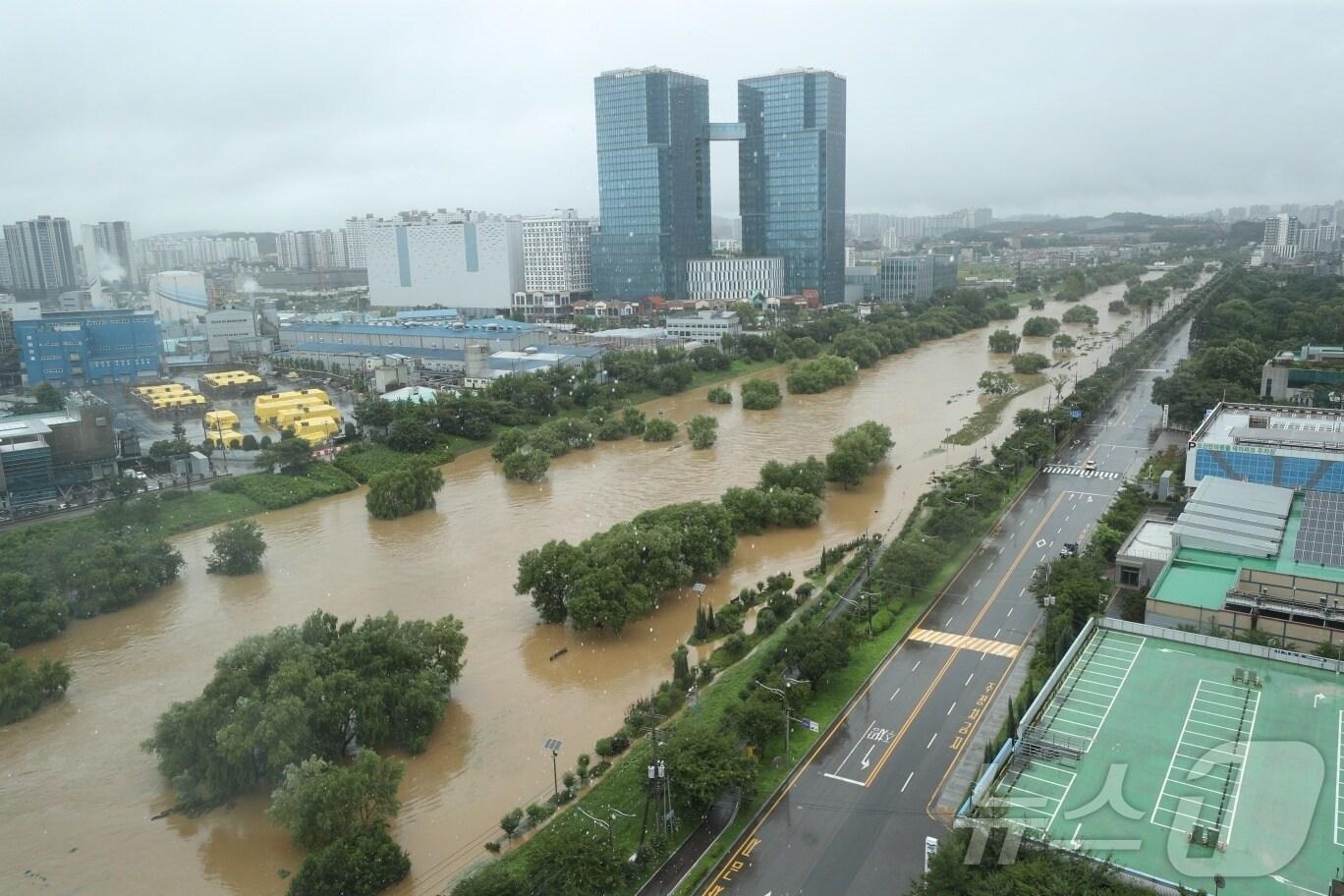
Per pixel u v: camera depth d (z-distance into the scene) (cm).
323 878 12088
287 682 14862
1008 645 18388
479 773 15075
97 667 19288
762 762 14812
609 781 14500
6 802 14812
